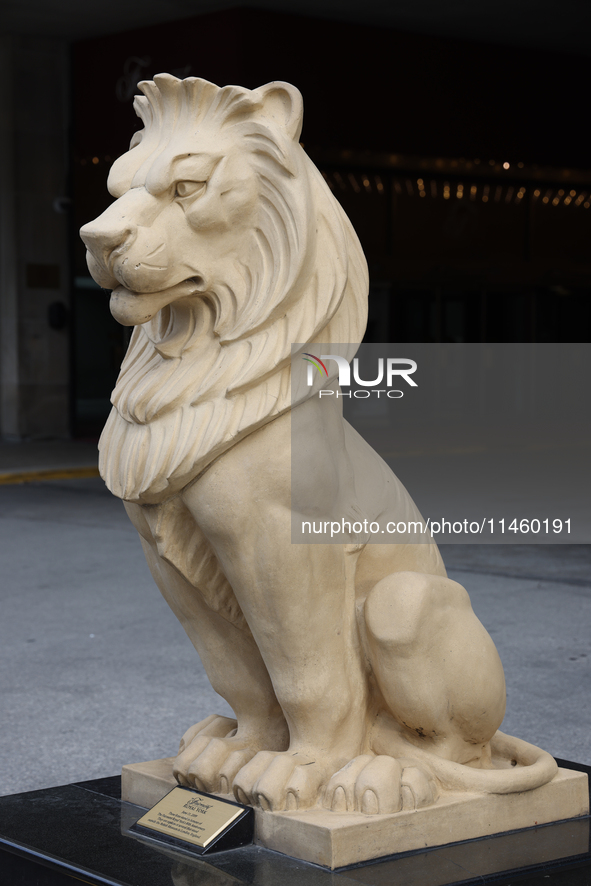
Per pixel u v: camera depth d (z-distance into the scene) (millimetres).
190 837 1960
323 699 1965
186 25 11516
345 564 1997
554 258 14930
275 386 1839
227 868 1855
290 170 1782
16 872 1986
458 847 1977
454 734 2064
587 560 6621
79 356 13984
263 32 11055
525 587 5875
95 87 12844
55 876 1903
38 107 13266
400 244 13750
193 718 3799
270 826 1932
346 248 1887
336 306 1857
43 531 7809
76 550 7066
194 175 1761
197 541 1973
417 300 14180
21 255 13438
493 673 2057
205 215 1774
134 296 1788
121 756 3420
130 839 2014
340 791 1931
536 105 13094
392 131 12055
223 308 1846
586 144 13562
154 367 1923
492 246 14445
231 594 2031
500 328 14875
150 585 6039
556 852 1972
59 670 4402
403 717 2020
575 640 4793
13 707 3930
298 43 11289
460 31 12023
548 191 14742
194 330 1886
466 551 6941
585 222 15102
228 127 1817
